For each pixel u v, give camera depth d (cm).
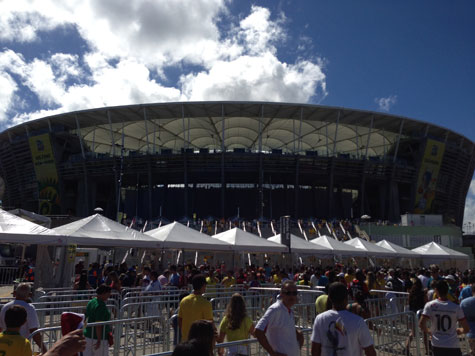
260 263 3284
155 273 1405
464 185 8281
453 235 5384
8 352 407
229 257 2866
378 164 6925
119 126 7006
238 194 7625
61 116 6656
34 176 7356
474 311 730
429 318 683
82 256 2669
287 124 7069
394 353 874
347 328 418
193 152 6581
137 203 7338
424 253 2864
